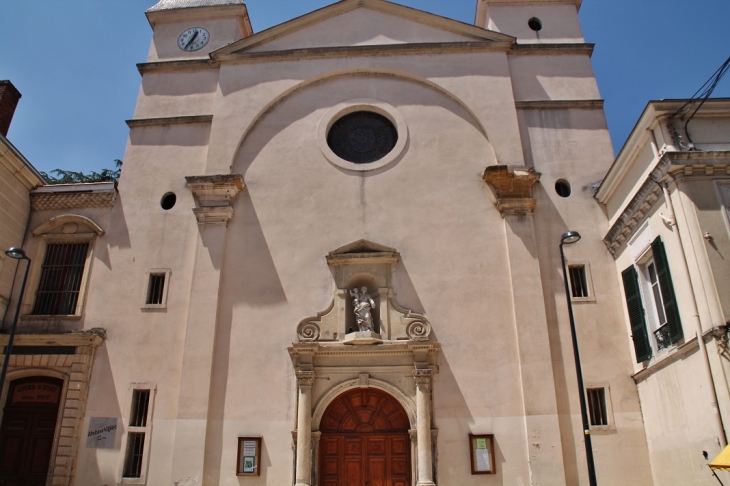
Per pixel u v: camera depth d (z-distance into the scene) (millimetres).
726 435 11617
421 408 15320
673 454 13773
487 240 17297
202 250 17609
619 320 16344
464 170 18266
